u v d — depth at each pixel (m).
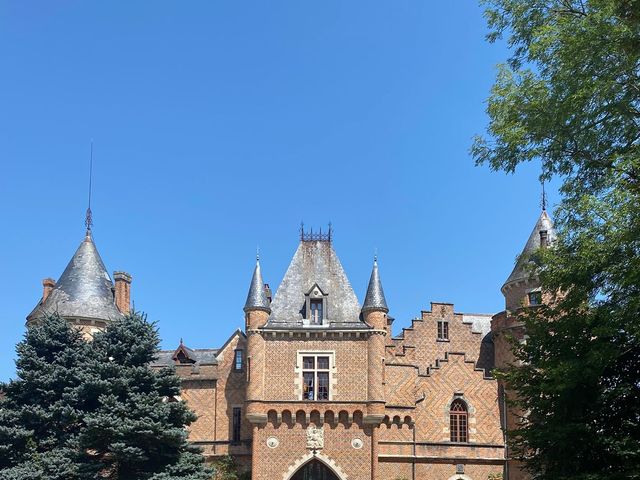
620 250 24.53
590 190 26.70
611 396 26.53
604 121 26.09
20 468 46.19
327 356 57.97
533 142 27.44
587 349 26.28
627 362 27.38
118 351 51.59
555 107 26.20
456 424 60.94
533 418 29.84
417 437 59.62
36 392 50.47
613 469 26.44
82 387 49.03
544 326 28.73
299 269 62.06
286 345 58.28
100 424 46.25
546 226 66.56
